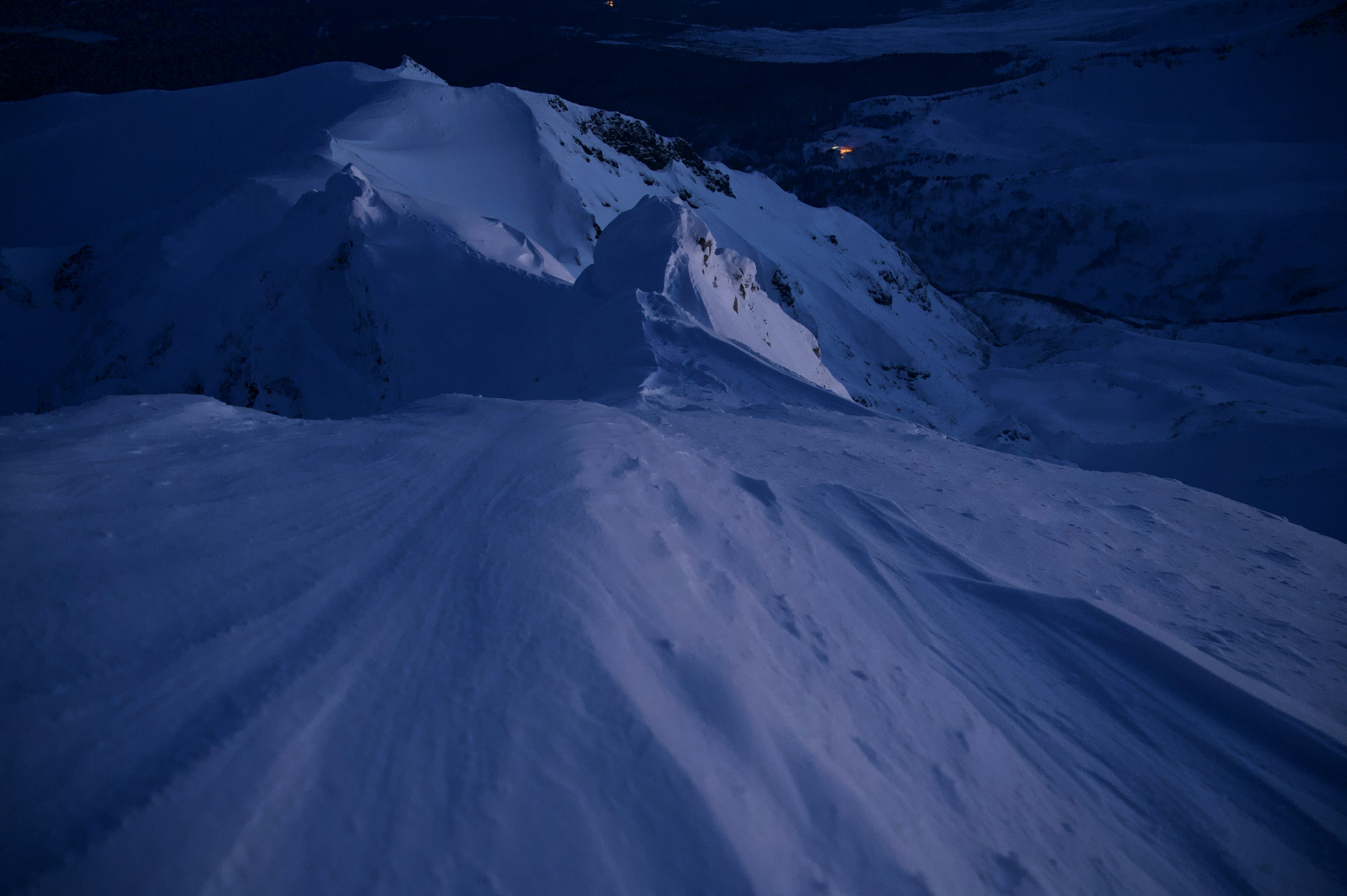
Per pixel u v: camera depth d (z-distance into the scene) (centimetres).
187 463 384
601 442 504
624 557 300
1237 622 412
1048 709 290
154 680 194
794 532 414
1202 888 207
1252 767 265
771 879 161
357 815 159
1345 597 491
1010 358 13012
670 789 178
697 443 715
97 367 4284
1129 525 608
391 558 289
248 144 7950
